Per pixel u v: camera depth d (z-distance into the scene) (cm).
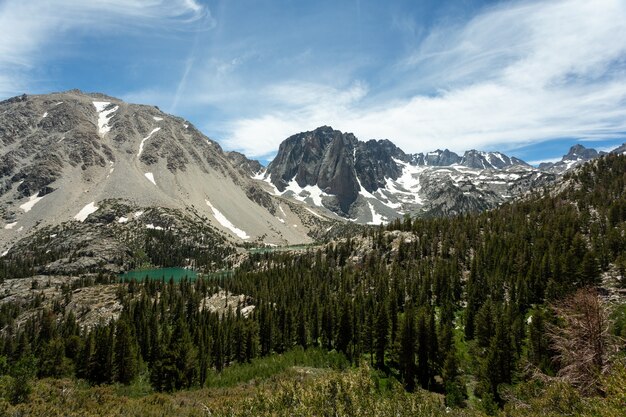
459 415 3312
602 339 3428
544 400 2712
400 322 8625
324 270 17900
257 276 17888
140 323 11188
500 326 7294
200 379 6938
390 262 16850
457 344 9281
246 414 2130
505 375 6625
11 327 13238
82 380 6850
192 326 10762
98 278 19575
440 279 12106
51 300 15562
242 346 9394
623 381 2014
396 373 8325
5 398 3148
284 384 2184
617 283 9200
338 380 2083
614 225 13288
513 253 12650
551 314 7250
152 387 6569
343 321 9219
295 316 10988
